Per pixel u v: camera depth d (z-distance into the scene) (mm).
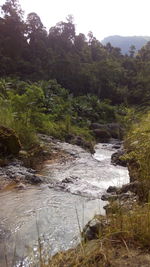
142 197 3068
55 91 25359
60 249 2719
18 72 35812
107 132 19484
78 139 12125
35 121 10570
